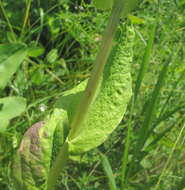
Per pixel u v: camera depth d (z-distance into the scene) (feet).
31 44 1.32
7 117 0.77
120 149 1.15
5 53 0.69
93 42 1.44
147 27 1.49
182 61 1.36
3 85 0.68
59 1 1.62
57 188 1.10
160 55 1.43
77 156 0.70
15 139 1.06
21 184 0.67
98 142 0.67
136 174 1.11
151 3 1.56
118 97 0.68
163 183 1.04
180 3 1.53
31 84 1.31
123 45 0.68
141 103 1.28
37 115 1.18
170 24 1.49
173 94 1.28
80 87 0.69
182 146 1.09
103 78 0.68
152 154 1.20
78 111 0.62
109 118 0.67
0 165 1.05
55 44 1.66
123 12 0.60
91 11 1.58
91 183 1.15
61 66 1.54
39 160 0.65
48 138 0.65
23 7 1.65
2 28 1.58
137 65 1.38
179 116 1.25
